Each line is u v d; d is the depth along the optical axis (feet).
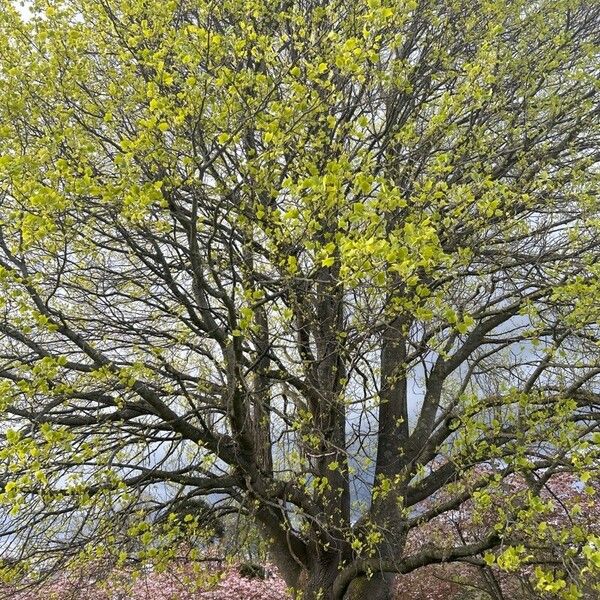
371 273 10.71
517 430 14.83
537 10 22.49
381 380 22.35
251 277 16.79
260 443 20.45
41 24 14.29
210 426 18.37
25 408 14.70
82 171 12.51
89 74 16.02
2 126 12.96
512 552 11.83
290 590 20.79
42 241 14.20
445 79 19.70
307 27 16.22
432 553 16.85
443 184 13.60
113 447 15.08
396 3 13.56
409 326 19.25
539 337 17.69
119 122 15.49
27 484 11.25
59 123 14.07
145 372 15.58
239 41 12.55
